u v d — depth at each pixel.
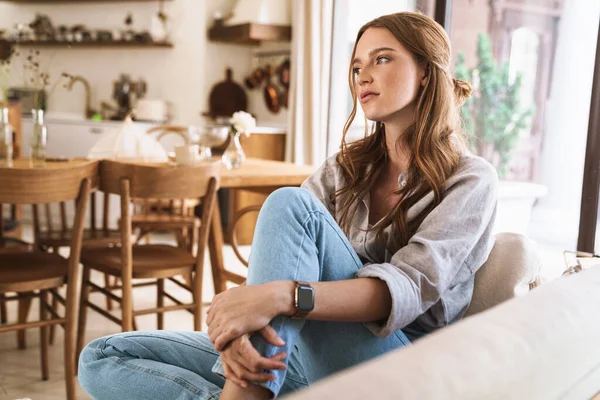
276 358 1.11
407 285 1.22
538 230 5.25
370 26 1.47
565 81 5.01
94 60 7.00
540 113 5.24
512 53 5.38
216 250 3.40
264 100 6.45
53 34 7.02
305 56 5.52
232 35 5.95
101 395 1.46
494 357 0.64
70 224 6.18
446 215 1.34
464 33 5.68
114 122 6.17
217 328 1.13
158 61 6.59
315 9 5.43
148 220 3.86
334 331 1.23
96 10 6.94
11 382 2.68
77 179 2.47
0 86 7.07
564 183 5.10
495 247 1.51
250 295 1.12
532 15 5.19
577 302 0.85
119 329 3.37
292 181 3.24
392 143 1.51
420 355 0.60
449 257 1.31
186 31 6.39
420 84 1.44
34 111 3.07
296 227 1.18
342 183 1.58
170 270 2.79
